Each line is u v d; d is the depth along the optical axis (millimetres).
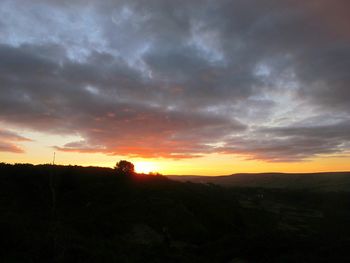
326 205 79438
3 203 34656
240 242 30359
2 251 15711
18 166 48500
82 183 47375
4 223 18953
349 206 78062
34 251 16016
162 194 48844
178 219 39719
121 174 54969
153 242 31359
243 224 47688
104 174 53938
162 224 37250
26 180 42594
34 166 49094
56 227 20719
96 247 20141
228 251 28438
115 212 37719
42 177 43438
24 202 36344
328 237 38125
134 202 42312
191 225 39188
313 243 29375
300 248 27812
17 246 16406
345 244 28969
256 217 52938
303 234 41562
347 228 50062
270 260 25047
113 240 28016
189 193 52938
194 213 45219
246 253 27359
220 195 65312
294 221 55656
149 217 38094
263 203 74625
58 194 40812
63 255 15922
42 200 37562
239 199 74688
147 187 51656
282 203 80188
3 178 42656
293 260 24266
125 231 33281
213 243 32250
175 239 35000
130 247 25422
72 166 55500
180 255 25938
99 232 30859
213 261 26172
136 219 36844
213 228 42250
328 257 24953
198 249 31062
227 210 50406
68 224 30500
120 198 43812
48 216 30391
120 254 20453
